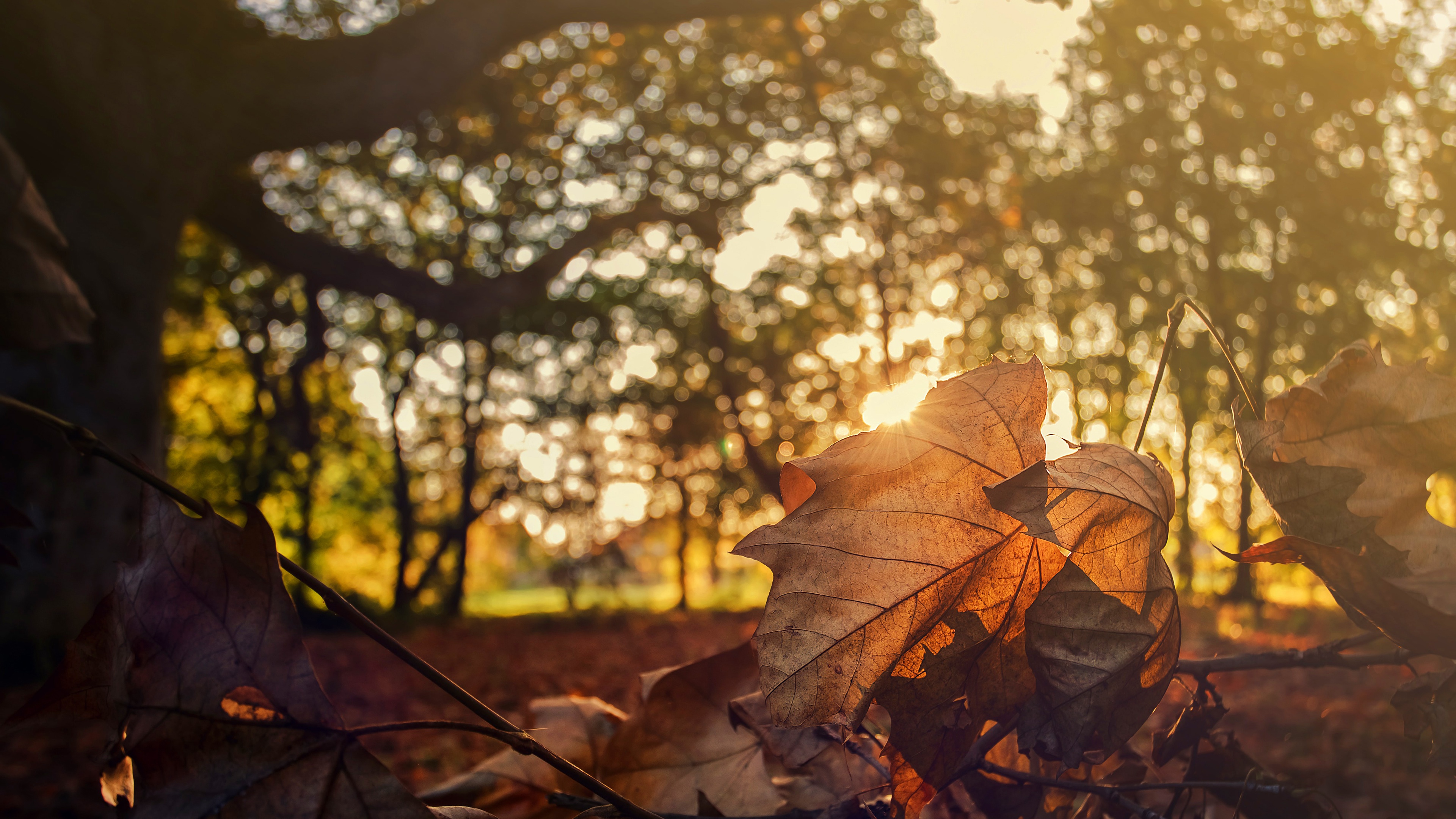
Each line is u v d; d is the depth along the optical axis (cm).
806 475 62
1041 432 60
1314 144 1619
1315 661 69
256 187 1094
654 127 1817
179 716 51
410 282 1165
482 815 63
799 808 84
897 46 1627
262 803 49
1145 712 53
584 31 1662
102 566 789
